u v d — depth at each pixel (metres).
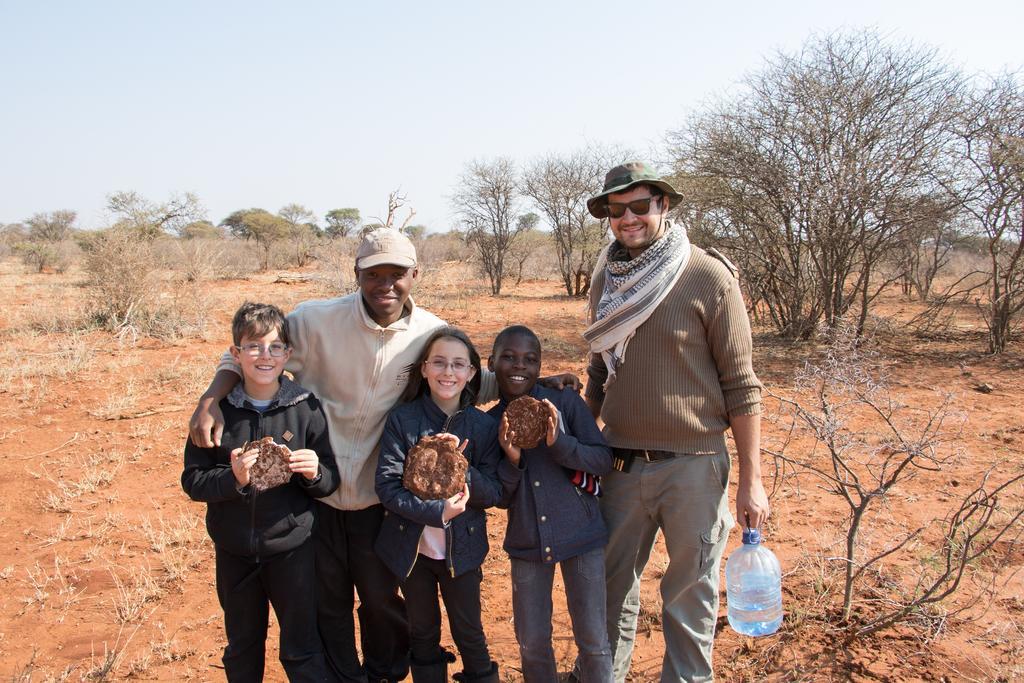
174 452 6.54
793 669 3.28
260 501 2.70
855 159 10.68
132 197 16.48
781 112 11.18
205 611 4.04
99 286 13.57
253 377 2.71
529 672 2.84
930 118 10.49
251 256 32.22
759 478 2.77
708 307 2.71
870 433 6.62
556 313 16.45
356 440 2.96
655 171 2.76
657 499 2.85
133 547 4.80
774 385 8.52
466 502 2.71
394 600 3.14
